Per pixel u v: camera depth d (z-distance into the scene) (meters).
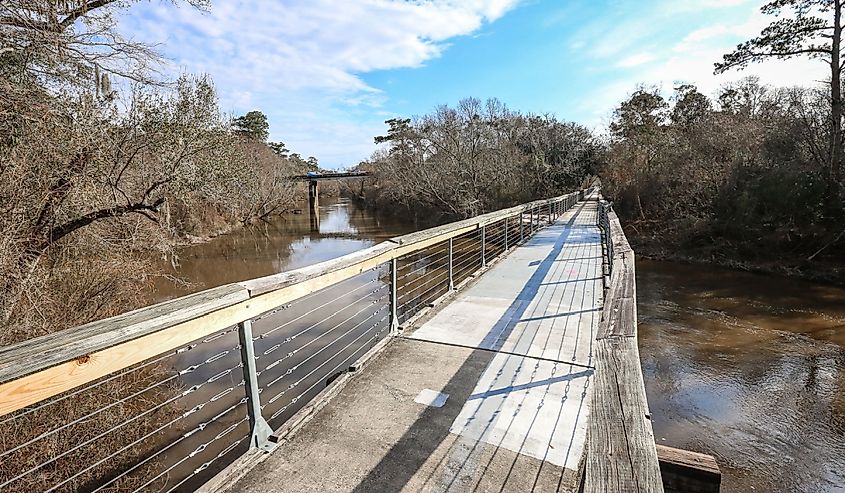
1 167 5.00
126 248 7.33
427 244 4.08
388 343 3.38
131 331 1.33
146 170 7.78
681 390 6.46
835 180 12.16
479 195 23.08
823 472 4.66
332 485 1.82
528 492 1.77
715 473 2.10
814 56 13.25
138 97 7.23
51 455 3.49
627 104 23.39
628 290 2.31
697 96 23.00
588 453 0.97
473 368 2.92
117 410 4.26
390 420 2.30
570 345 3.31
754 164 14.60
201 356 7.01
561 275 5.91
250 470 1.91
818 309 9.55
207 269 14.17
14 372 1.05
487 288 5.17
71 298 5.54
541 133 28.28
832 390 6.29
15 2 4.96
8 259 4.68
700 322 9.12
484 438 2.14
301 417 2.29
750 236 13.98
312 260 15.75
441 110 25.83
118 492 3.82
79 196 6.16
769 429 5.45
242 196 12.93
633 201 20.94
